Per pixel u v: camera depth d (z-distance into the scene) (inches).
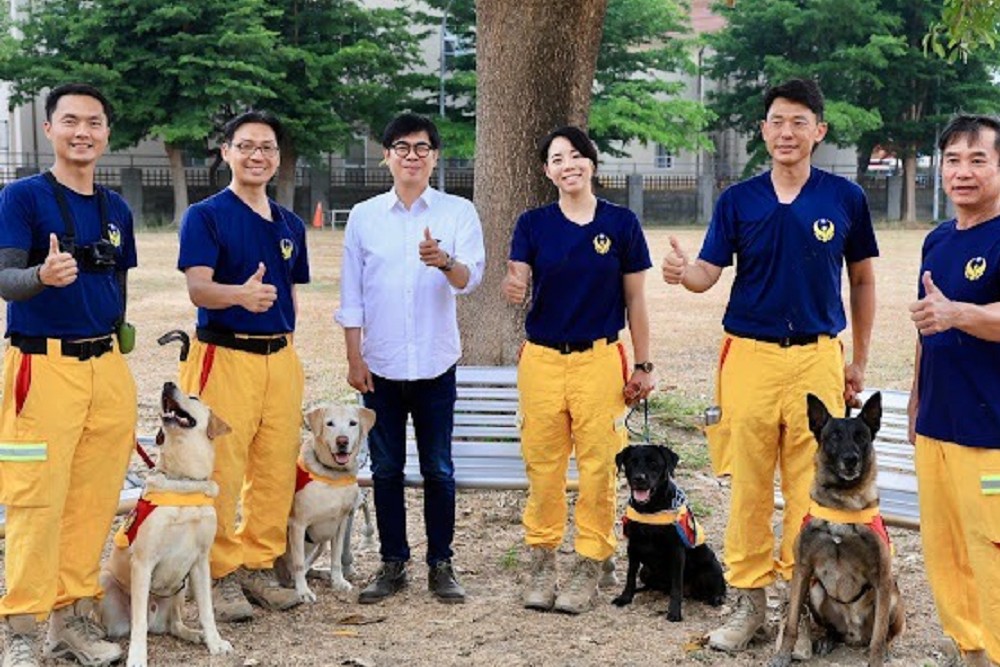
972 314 164.1
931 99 1953.7
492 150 338.3
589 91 341.1
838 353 206.2
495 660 204.7
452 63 1862.7
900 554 269.3
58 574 196.2
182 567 204.1
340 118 1740.9
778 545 259.0
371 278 233.0
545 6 324.5
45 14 1626.5
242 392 218.2
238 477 220.8
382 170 1974.7
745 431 204.8
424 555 269.9
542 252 224.4
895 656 206.7
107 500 202.1
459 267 225.0
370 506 305.0
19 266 188.1
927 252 183.2
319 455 236.5
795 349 201.8
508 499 315.6
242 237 219.8
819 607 205.8
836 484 193.3
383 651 209.0
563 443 230.5
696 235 1553.9
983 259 171.6
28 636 193.5
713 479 333.4
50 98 196.5
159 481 202.1
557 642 213.8
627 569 250.4
